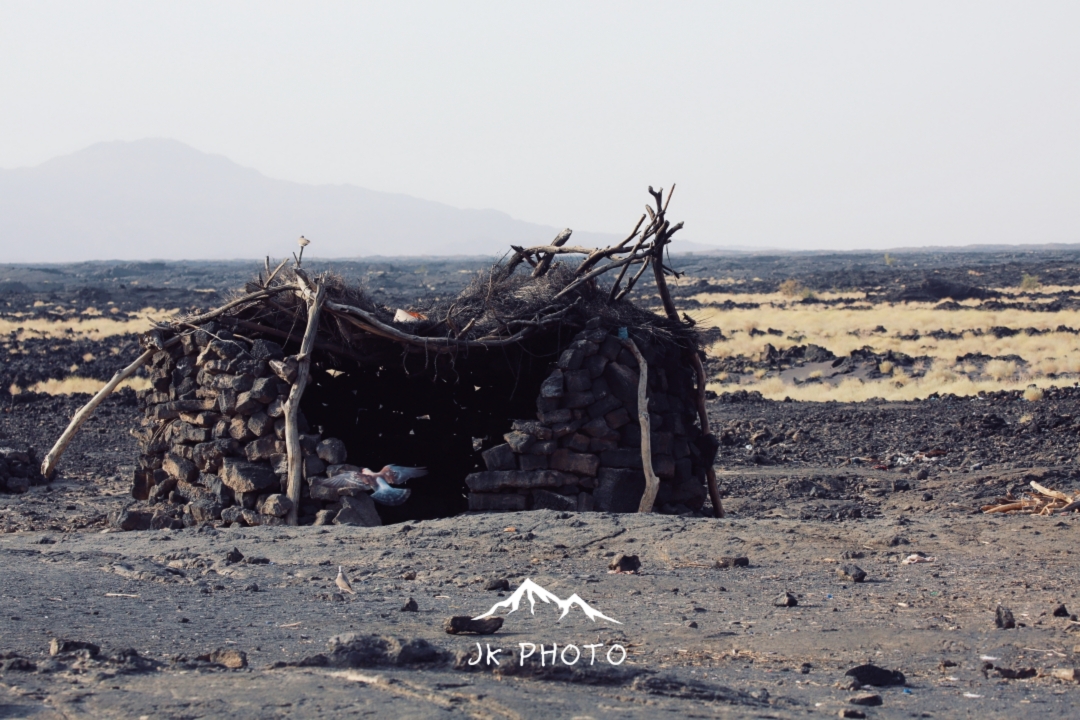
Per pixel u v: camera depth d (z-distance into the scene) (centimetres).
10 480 1745
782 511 1476
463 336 1406
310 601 776
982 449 2050
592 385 1359
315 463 1262
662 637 675
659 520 1157
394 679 517
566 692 509
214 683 509
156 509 1359
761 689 546
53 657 561
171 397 1452
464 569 924
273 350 1345
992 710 517
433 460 1786
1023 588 846
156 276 17425
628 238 1466
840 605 781
